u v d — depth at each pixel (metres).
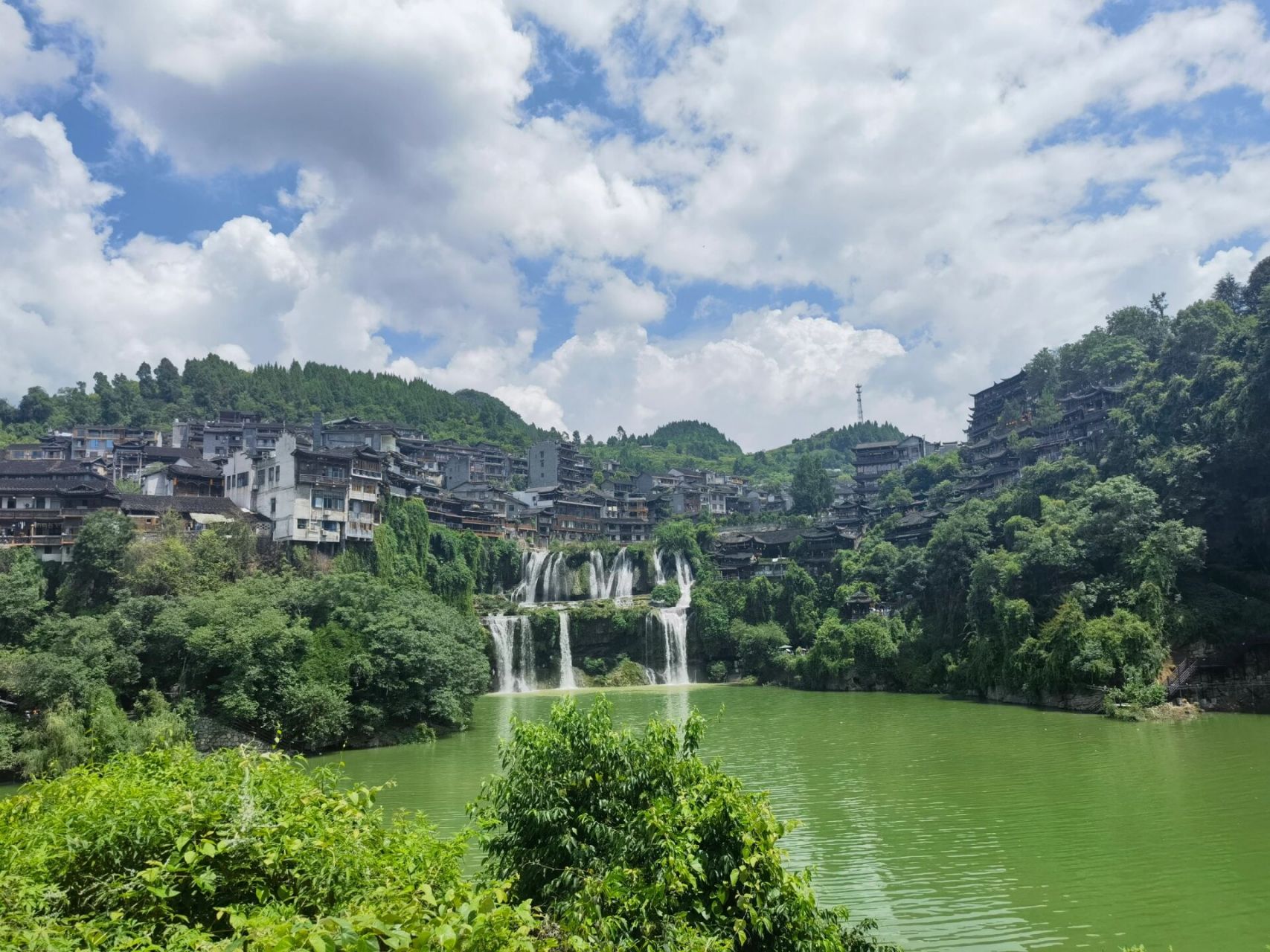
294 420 188.12
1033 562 79.19
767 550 138.38
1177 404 90.25
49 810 11.79
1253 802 36.72
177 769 13.10
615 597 133.12
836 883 27.94
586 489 169.12
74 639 55.59
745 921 13.42
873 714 70.94
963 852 30.83
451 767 50.22
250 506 99.12
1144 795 38.56
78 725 46.88
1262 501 77.44
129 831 10.53
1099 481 91.69
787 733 60.94
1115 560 77.00
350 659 60.06
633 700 92.31
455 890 9.76
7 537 76.94
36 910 9.27
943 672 85.81
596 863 14.56
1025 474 107.25
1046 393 137.25
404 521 106.06
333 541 94.44
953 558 92.44
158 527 80.56
